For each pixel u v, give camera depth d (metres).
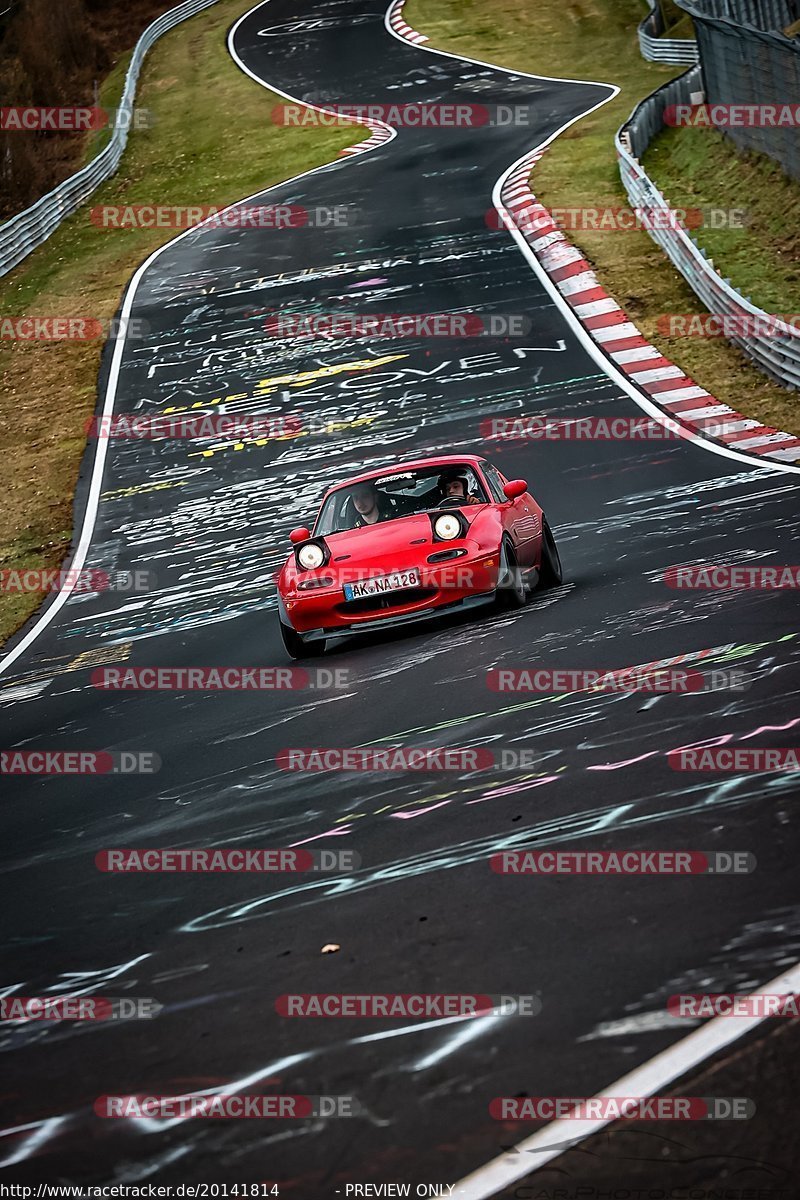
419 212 116.31
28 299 115.56
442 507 35.47
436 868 16.30
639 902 14.02
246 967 14.50
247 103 170.50
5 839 23.08
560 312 87.06
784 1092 10.05
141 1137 11.16
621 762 19.06
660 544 41.28
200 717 30.36
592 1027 11.52
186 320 101.50
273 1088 11.54
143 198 141.88
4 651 48.50
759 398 66.06
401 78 173.00
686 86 129.62
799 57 93.12
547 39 183.00
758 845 14.95
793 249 89.69
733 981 11.88
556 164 122.94
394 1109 10.82
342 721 25.75
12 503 73.62
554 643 28.36
